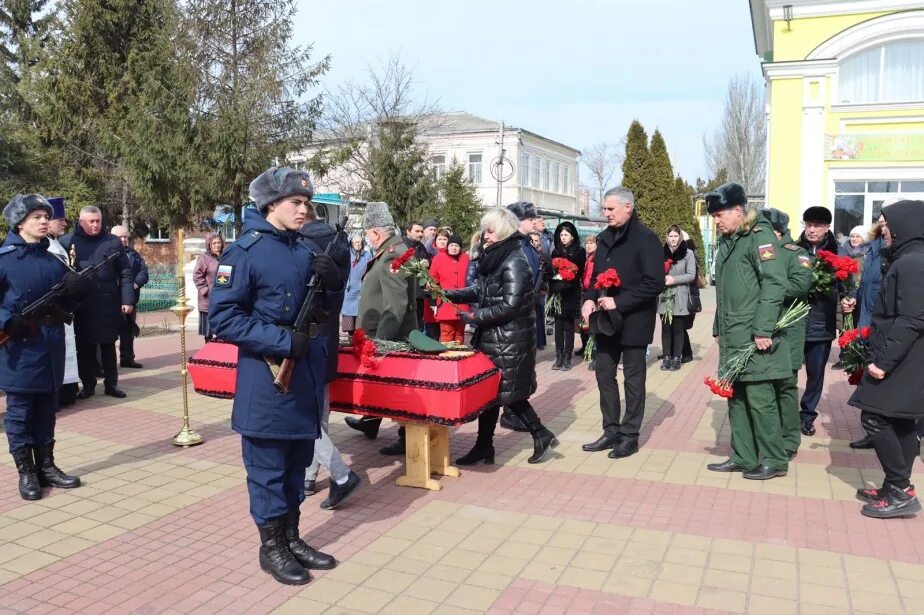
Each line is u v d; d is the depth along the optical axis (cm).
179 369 961
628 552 398
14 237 480
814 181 1703
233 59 1714
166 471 536
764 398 509
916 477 523
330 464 453
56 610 338
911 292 416
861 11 1633
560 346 963
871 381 439
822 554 394
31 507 467
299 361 358
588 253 971
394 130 1958
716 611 336
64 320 498
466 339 1120
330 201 1759
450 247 877
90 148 2281
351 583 364
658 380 898
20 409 480
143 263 964
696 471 536
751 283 500
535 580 366
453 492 491
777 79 1705
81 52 2253
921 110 1623
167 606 342
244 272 350
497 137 3875
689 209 3073
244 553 399
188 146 1516
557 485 505
